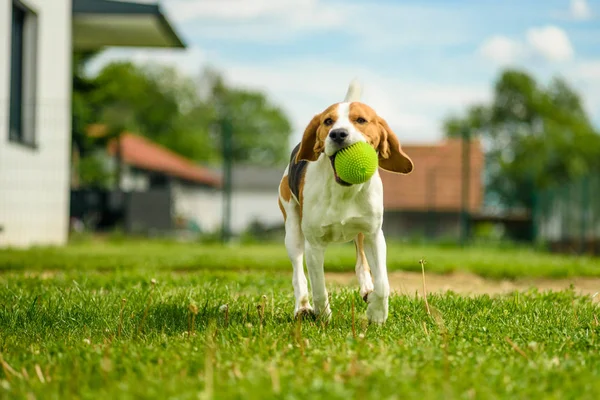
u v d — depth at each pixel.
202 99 66.44
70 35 13.50
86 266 8.15
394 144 4.33
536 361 3.31
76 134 21.83
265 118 64.94
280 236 18.16
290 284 6.52
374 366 3.08
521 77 51.25
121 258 9.15
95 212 21.23
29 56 11.95
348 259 9.07
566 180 46.75
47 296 5.51
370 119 4.21
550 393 2.84
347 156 3.95
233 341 3.75
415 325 4.29
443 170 25.62
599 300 6.25
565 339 3.87
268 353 3.40
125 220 21.34
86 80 22.12
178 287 6.08
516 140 50.03
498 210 25.19
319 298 4.52
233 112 65.56
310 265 4.48
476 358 3.33
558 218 19.58
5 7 10.63
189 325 4.24
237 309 4.89
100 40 16.28
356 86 4.54
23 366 3.27
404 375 2.92
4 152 10.71
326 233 4.40
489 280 8.05
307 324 4.33
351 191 4.21
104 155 27.45
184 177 33.56
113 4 14.23
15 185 11.11
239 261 8.75
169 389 2.77
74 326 4.43
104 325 4.41
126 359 3.30
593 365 3.30
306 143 4.35
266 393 2.66
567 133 48.34
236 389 2.73
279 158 65.31
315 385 2.71
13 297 5.37
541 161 46.12
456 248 16.23
